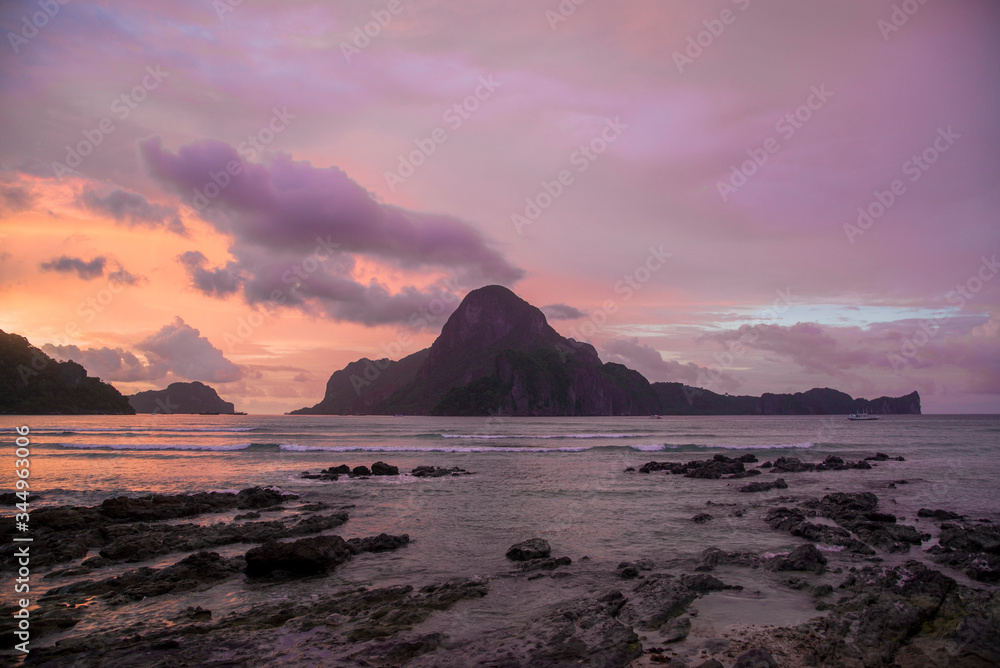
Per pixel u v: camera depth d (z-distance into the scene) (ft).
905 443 202.28
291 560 40.93
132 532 54.49
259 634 28.32
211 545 50.39
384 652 25.70
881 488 90.33
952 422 534.78
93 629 30.14
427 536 53.83
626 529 57.21
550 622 29.14
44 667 25.00
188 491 84.07
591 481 96.43
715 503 73.82
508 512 66.85
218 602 35.04
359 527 58.34
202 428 310.86
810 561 41.91
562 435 251.39
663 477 103.19
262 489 75.66
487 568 42.57
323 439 216.95
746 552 46.60
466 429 322.14
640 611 31.01
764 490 86.58
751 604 33.24
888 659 24.00
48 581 40.34
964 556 44.06
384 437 232.12
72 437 213.87
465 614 31.81
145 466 117.39
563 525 59.21
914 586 32.37
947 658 23.18
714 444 193.67
